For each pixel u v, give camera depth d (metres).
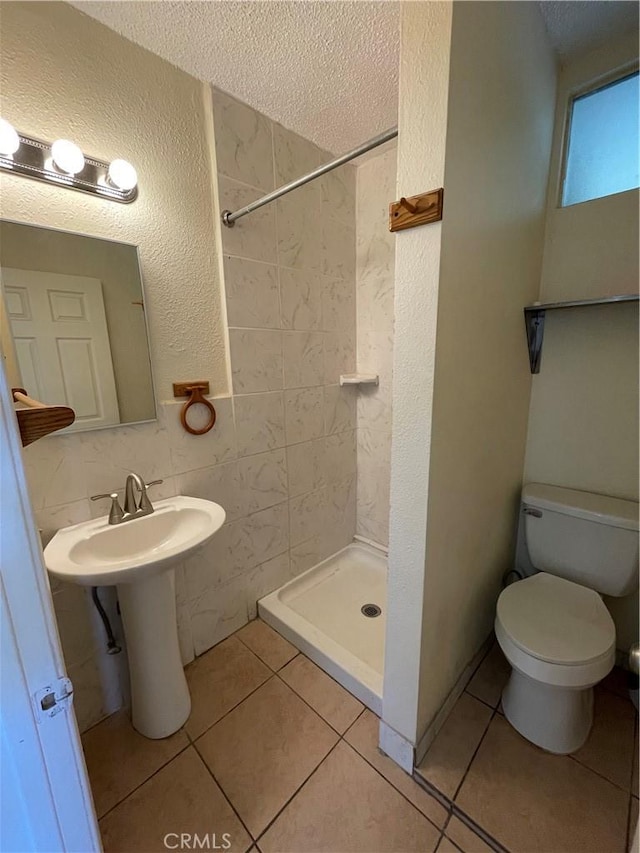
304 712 1.36
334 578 2.13
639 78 1.27
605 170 1.37
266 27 1.08
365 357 2.11
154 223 1.26
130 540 1.23
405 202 0.81
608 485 1.47
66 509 1.17
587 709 1.25
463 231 0.88
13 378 1.04
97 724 1.33
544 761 1.17
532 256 1.37
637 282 1.32
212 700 1.41
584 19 1.19
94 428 1.20
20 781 0.47
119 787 1.13
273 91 1.36
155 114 1.22
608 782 1.11
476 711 1.34
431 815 1.04
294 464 1.89
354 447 2.24
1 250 0.99
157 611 1.22
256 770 1.17
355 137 1.66
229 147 1.39
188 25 1.07
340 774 1.16
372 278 1.99
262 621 1.83
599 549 1.38
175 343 1.38
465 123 0.81
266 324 1.64
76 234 1.10
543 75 1.24
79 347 1.15
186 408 1.41
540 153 1.30
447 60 0.73
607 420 1.44
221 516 1.25
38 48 0.99
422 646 1.05
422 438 0.92
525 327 1.42
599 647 1.11
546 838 0.99
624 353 1.38
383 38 1.12
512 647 1.17
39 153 1.01
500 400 1.31
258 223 1.54
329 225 1.85
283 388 1.76
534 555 1.54
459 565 1.21
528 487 1.59
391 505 1.02
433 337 0.85
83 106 1.07
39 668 0.46
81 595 1.25
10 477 0.42
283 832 1.02
